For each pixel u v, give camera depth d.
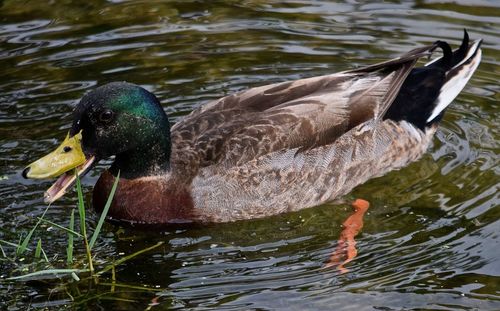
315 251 11.83
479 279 10.95
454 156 13.91
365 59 16.17
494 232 11.89
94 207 12.93
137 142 12.47
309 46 16.66
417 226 12.25
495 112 15.00
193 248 12.05
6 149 13.98
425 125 14.14
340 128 13.23
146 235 12.46
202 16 17.69
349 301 10.62
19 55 16.42
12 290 11.02
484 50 16.27
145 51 16.59
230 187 12.55
